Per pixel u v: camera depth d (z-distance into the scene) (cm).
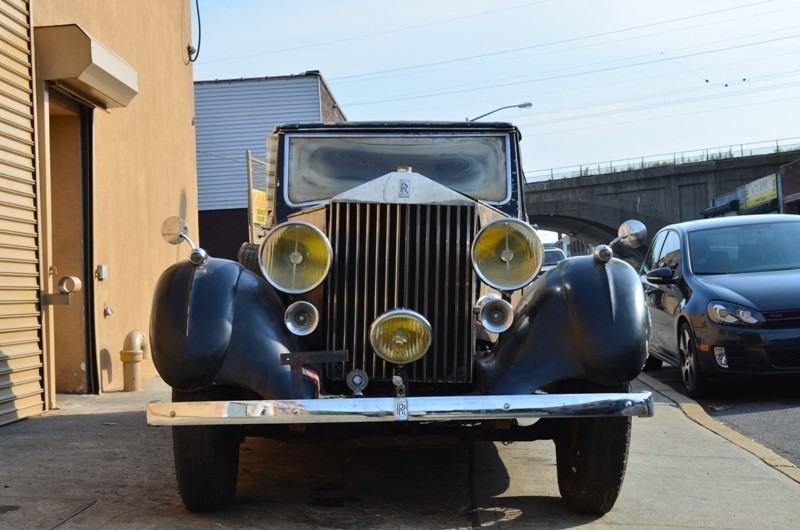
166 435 632
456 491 499
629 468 557
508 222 428
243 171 2159
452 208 441
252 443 628
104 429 657
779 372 787
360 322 438
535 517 444
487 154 582
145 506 448
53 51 757
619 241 480
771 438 663
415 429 441
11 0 702
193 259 421
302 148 586
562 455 455
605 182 5078
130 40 997
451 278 438
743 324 795
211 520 425
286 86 2159
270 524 422
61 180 851
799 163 3259
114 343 918
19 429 655
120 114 959
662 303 951
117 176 945
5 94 687
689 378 862
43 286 740
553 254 1834
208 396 412
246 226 2155
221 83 2173
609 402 387
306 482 517
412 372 434
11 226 690
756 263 890
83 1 870
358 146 585
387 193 442
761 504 474
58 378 846
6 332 676
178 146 1172
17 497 460
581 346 407
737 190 4194
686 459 585
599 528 425
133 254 988
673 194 5047
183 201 1190
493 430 448
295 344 423
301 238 430
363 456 590
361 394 409
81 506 444
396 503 470
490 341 478
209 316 403
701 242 927
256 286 427
